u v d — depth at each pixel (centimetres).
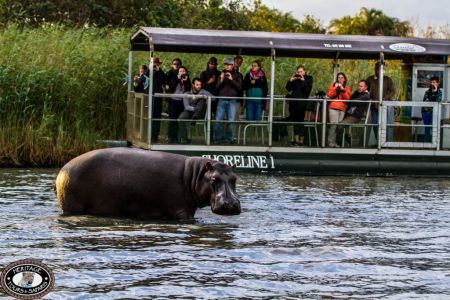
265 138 2416
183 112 2378
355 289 1115
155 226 1498
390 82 2536
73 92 2605
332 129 2439
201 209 1703
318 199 1889
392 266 1246
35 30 2927
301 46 2375
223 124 2400
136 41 2562
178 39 2328
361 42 2414
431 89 2486
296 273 1192
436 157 2458
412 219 1644
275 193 1972
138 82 2509
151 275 1159
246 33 2431
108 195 1572
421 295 1091
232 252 1303
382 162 2447
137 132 2483
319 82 3000
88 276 1144
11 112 2514
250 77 2450
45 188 1958
